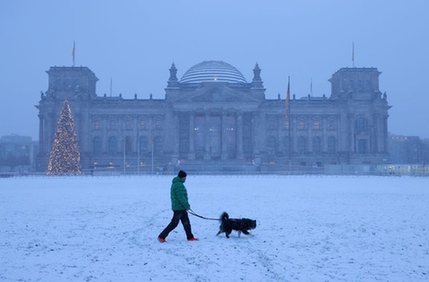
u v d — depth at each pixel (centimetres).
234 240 1418
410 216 1989
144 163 11906
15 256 1158
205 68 13588
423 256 1148
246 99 11406
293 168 10575
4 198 3077
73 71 12200
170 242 1379
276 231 1580
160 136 12156
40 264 1067
